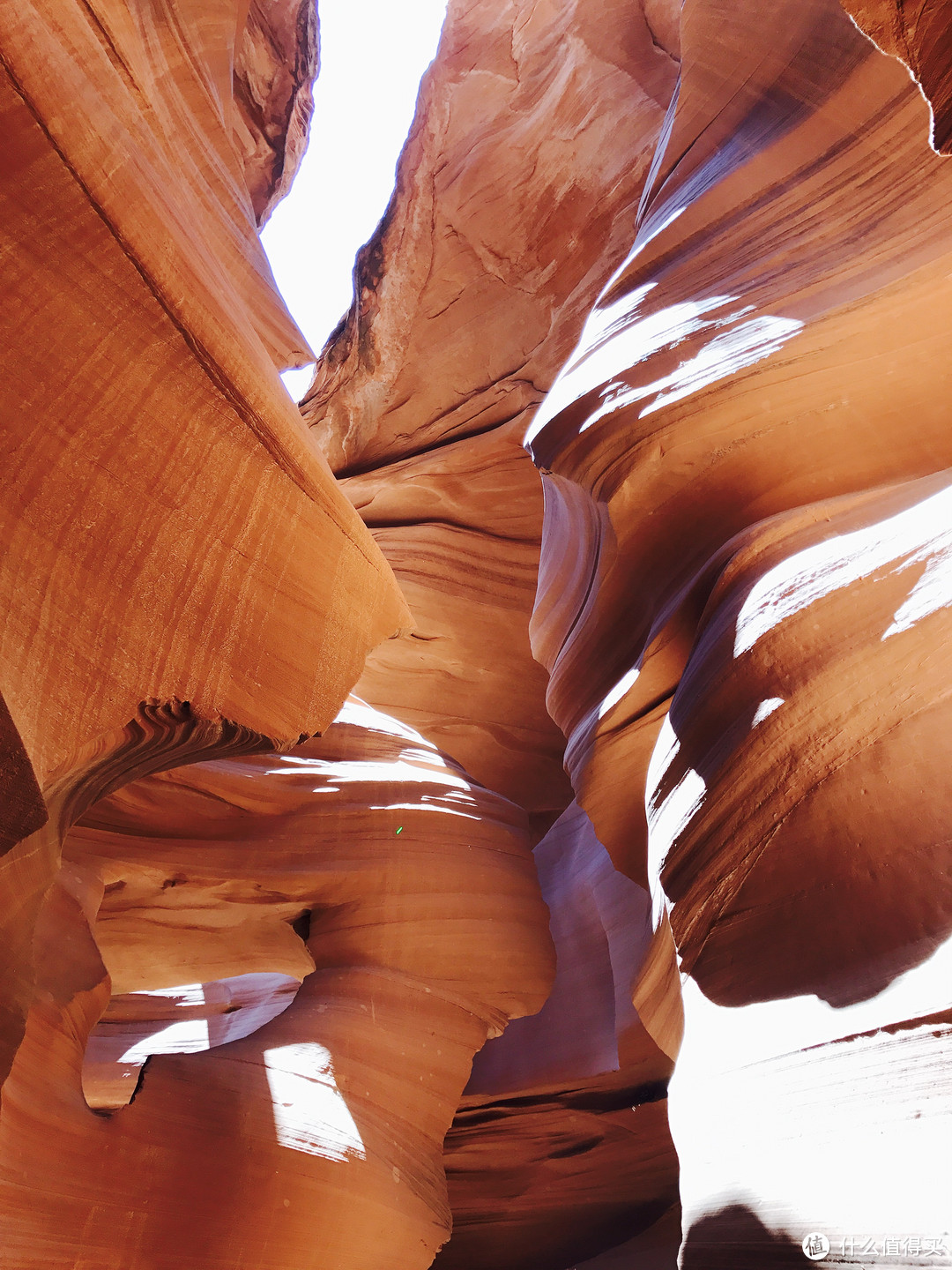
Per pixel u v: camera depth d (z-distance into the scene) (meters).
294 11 8.30
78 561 2.55
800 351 4.68
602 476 5.67
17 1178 4.05
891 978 2.93
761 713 3.87
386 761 8.29
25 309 2.29
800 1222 2.71
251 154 7.81
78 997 5.22
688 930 4.07
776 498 4.91
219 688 3.14
